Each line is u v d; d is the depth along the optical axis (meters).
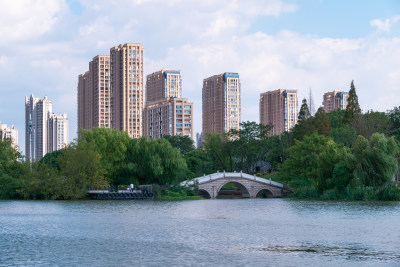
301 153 120.38
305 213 70.94
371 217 63.44
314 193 109.44
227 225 56.25
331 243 42.47
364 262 34.53
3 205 91.88
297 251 38.75
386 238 45.03
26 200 108.56
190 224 57.34
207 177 121.69
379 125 134.00
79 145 113.38
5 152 118.75
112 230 51.84
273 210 77.50
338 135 137.38
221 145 164.50
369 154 96.00
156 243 42.94
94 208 83.69
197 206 88.88
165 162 116.19
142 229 52.69
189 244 42.31
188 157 156.50
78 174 110.50
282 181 131.75
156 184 114.19
